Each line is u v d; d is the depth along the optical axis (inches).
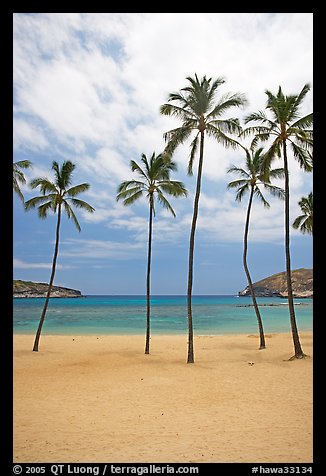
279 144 639.1
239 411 347.6
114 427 302.0
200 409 355.9
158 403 378.3
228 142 619.8
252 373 523.8
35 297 6077.8
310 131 592.4
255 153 799.7
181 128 613.0
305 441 264.7
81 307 3110.2
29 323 1561.3
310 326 1416.1
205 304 3932.1
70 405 370.9
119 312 2390.5
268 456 237.6
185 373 529.0
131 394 415.2
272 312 2447.1
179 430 293.4
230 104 602.5
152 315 2122.3
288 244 629.6
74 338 995.3
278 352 714.2
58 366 585.6
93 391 428.8
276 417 327.0
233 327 1397.6
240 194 855.7
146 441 268.7
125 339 974.4
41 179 773.3
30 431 292.4
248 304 3892.7
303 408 354.0
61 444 263.0
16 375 518.3
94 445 260.7
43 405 370.9
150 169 750.5
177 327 1395.2
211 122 619.5
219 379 489.4
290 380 476.1
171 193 746.2
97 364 601.3
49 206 802.2
